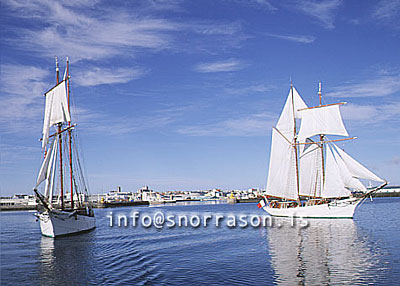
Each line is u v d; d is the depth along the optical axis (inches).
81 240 2207.2
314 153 3836.1
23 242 2113.7
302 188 3907.5
